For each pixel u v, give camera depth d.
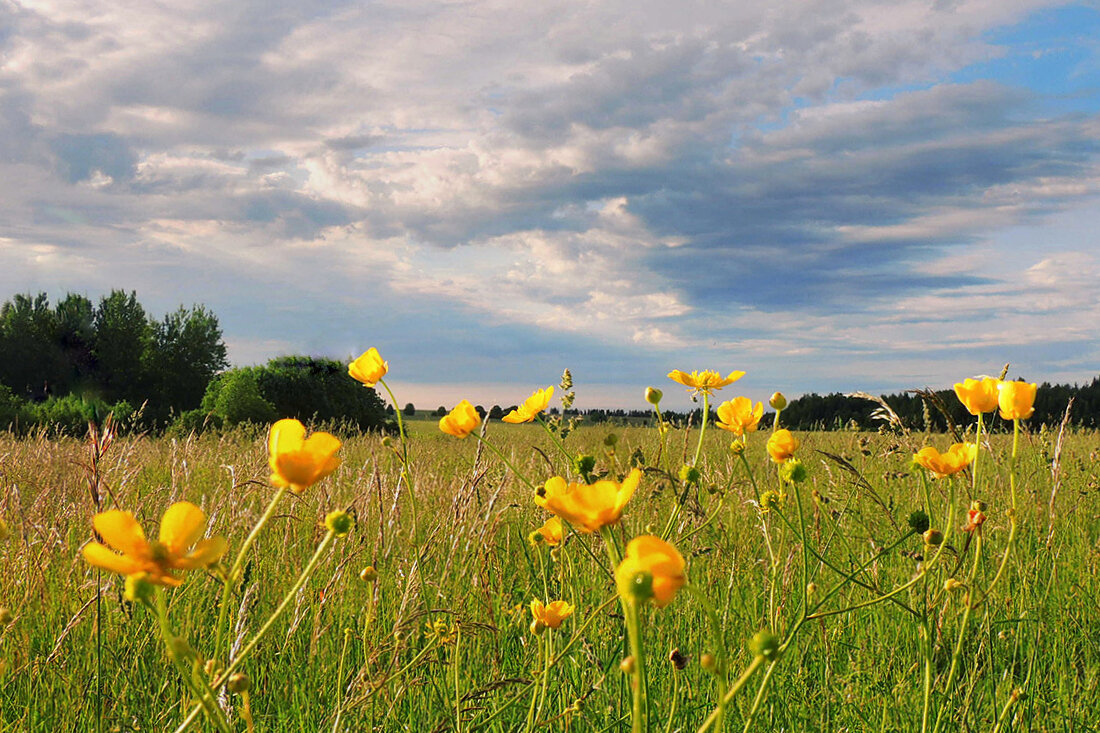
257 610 2.99
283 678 2.63
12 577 3.03
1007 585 3.12
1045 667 2.80
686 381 2.44
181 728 1.11
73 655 2.74
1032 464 5.32
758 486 4.52
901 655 2.84
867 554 3.49
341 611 2.98
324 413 20.03
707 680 2.48
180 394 36.22
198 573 3.16
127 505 3.62
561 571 2.62
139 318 36.38
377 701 2.31
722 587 3.21
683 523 2.65
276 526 3.87
